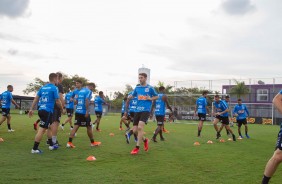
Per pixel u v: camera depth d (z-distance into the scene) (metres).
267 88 41.72
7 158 6.46
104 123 21.86
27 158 6.52
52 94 7.42
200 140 11.58
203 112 13.27
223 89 44.91
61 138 10.78
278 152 4.00
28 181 4.60
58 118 8.38
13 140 9.62
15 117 25.62
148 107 7.99
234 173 5.57
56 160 6.40
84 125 8.52
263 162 6.79
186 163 6.45
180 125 23.27
